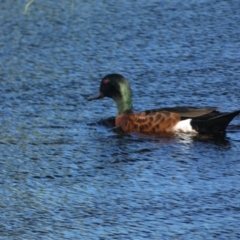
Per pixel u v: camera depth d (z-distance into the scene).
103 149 17.30
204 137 17.75
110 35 23.44
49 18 24.45
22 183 15.78
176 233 13.70
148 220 14.14
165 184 15.48
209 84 20.48
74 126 18.59
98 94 19.09
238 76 20.86
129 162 16.59
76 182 15.76
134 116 18.45
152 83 20.67
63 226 14.08
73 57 22.28
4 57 22.44
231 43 22.83
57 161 16.73
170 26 23.88
